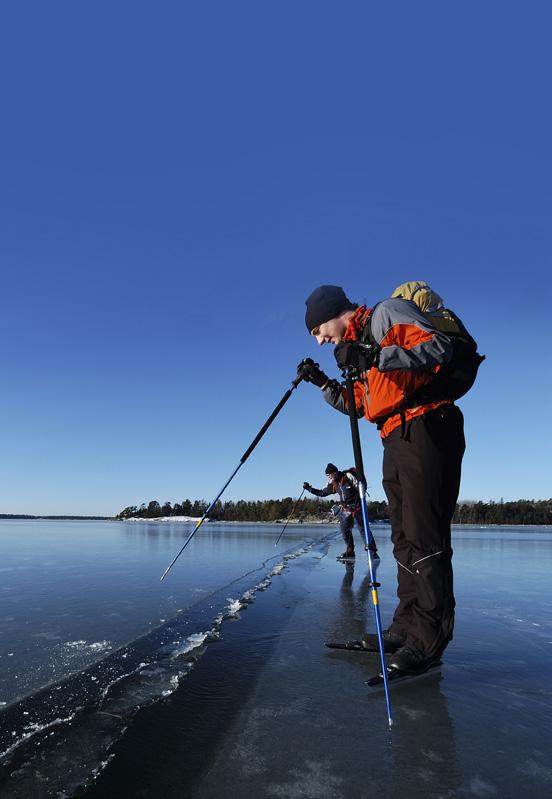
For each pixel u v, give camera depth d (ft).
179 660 7.11
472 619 10.24
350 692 5.99
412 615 7.80
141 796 3.66
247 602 11.73
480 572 18.54
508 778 4.08
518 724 5.17
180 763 4.17
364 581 15.31
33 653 7.75
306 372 9.61
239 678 6.37
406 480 7.10
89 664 7.13
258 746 4.52
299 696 5.81
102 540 39.11
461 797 3.77
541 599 12.73
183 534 51.47
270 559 22.79
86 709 5.28
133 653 7.44
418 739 4.75
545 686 6.37
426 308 7.35
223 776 3.98
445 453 7.02
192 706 5.41
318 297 8.34
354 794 3.77
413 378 7.15
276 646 7.94
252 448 9.70
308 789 3.82
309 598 12.34
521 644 8.36
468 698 5.90
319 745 4.58
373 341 7.33
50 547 30.89
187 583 15.44
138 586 14.82
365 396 7.88
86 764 4.12
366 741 4.69
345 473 22.91
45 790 3.72
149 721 4.99
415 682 6.45
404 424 7.13
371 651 7.70
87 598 12.85
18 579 16.31
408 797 3.75
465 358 7.16
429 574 6.86
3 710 5.24
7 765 4.08
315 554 25.85
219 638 8.38
